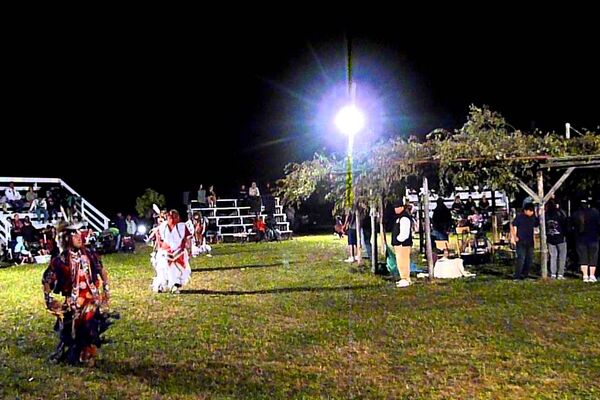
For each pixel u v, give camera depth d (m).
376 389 7.73
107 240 26.33
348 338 10.10
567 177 15.94
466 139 15.68
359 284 15.38
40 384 8.15
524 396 7.39
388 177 15.98
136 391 7.81
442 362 8.72
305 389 7.77
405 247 14.89
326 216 41.94
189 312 12.41
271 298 13.77
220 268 19.34
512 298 13.08
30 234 24.03
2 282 17.81
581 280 15.30
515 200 20.62
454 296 13.44
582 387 7.65
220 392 7.73
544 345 9.45
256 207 33.06
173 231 14.89
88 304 8.89
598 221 15.05
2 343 10.36
